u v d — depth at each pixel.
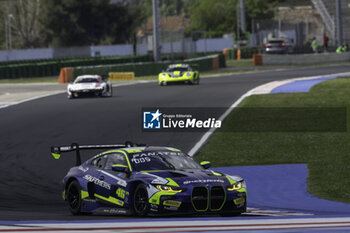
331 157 66.81
